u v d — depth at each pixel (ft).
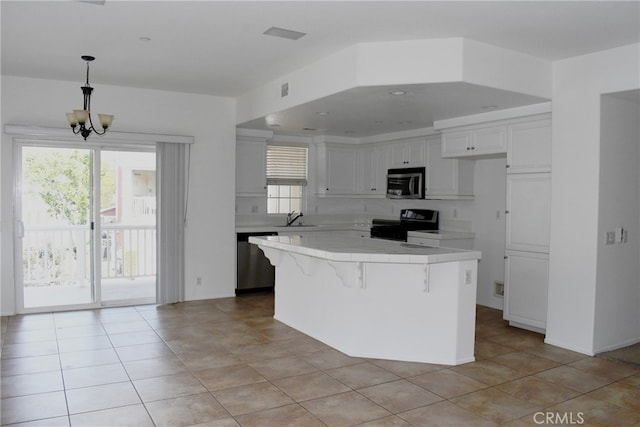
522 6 10.42
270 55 14.28
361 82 13.00
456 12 10.80
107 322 16.98
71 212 18.74
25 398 10.61
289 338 15.29
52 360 13.04
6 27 12.23
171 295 20.03
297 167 25.35
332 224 26.58
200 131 20.51
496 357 13.67
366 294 13.44
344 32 12.17
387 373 12.30
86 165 18.78
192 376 12.00
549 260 14.97
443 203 22.43
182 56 14.57
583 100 13.97
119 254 21.89
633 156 14.71
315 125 20.84
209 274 21.07
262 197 24.54
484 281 20.48
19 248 17.76
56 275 18.83
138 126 19.29
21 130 17.19
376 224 25.41
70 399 10.59
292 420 9.69
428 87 13.16
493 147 17.02
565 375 12.31
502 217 19.62
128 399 10.62
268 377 11.98
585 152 13.96
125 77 17.37
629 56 12.97
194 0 10.46
